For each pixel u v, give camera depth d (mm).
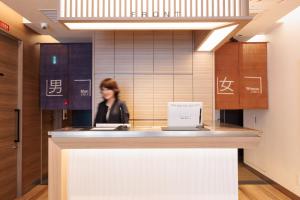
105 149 2932
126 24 3074
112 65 5004
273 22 4598
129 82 5004
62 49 5379
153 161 2939
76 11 2945
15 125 4574
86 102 5340
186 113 3033
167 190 2934
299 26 4219
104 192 2938
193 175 2941
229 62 5422
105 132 2693
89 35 5605
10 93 4422
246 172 6219
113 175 2938
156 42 5035
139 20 2867
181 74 5039
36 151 5273
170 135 2693
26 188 4848
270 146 5328
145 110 4992
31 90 5086
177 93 5031
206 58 5070
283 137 4789
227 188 2947
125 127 3031
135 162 2936
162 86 5020
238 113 7137
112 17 2848
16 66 4633
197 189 2941
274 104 5148
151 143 2750
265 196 4629
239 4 2922
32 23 4746
